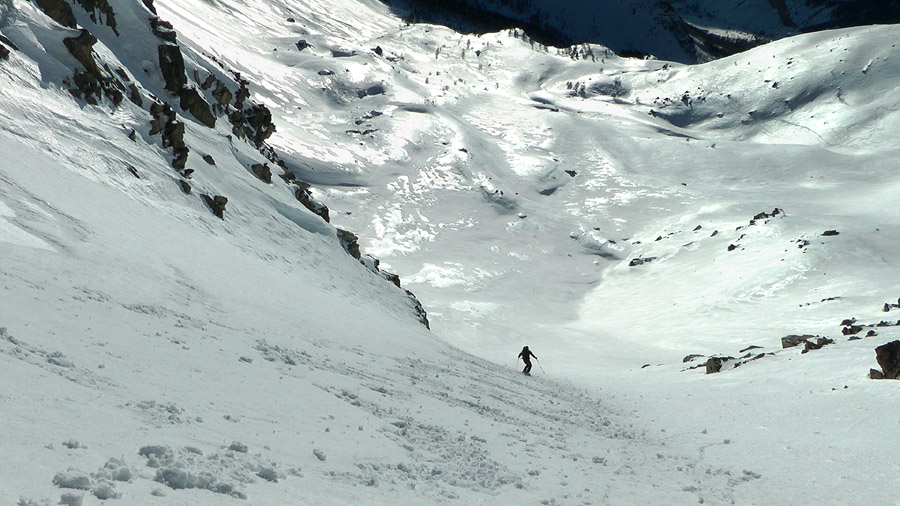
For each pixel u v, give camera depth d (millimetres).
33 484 4320
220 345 12695
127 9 39500
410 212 123188
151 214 24656
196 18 199375
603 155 162375
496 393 19062
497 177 144750
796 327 67562
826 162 154500
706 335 70938
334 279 35062
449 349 30984
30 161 20672
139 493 4723
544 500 8094
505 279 102125
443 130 160750
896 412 16938
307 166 132500
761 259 89562
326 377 13047
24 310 9898
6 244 13945
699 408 21578
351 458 7664
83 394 6832
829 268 81312
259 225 34156
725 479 12016
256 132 52344
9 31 26984
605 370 44719
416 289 94062
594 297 96750
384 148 148625
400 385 15203
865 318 63938
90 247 16906
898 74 195500
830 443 14898
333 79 183500
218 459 5969
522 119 183250
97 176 24250
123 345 9914
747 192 137750
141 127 30266
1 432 5059
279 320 19484
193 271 20547
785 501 10500
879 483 11570
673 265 101125
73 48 28859
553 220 125562
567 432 15203
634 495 9508
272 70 179375
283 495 5613
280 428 8078
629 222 125750
